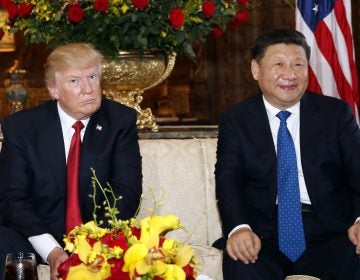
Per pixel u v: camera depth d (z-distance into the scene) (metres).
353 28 11.10
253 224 4.81
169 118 12.98
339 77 6.63
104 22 5.48
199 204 5.27
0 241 4.29
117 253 2.85
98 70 4.62
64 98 4.59
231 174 4.73
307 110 4.89
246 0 5.89
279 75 4.74
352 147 4.80
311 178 4.80
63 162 4.70
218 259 4.45
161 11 5.57
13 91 7.34
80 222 4.65
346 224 4.80
